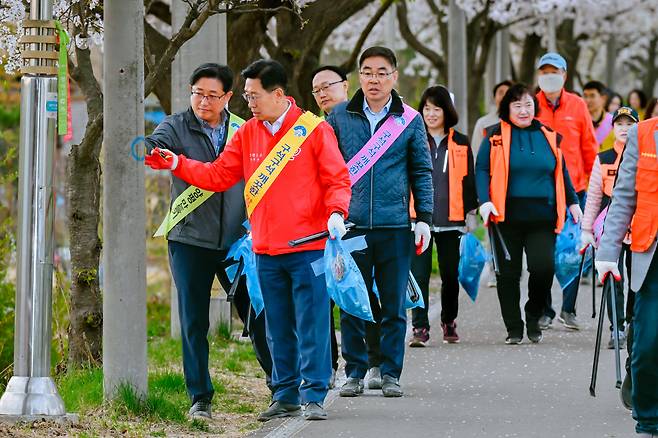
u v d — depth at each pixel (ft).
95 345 66.90
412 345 75.10
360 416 53.57
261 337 55.26
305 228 51.31
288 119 51.26
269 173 51.06
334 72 63.62
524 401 57.21
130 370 52.34
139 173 51.96
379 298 58.80
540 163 74.64
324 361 52.42
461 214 75.61
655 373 45.21
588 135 85.66
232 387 62.18
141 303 52.47
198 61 75.87
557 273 79.46
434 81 228.84
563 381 62.64
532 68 193.26
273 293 52.16
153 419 51.67
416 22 205.87
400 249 58.18
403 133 57.93
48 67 49.42
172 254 52.54
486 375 64.59
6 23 63.87
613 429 50.96
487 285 108.37
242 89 85.61
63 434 47.96
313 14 90.38
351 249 54.44
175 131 52.70
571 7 185.88
